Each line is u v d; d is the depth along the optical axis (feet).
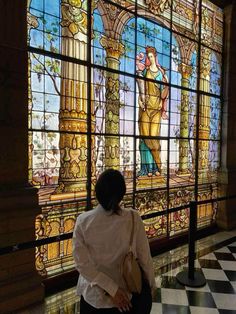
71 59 12.37
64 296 11.51
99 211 5.90
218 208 20.86
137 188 15.30
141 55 15.26
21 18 10.30
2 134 9.97
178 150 17.58
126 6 14.44
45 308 10.62
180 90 17.57
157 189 16.35
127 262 5.73
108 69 13.73
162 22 16.29
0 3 9.77
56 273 12.16
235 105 21.13
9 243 10.09
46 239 8.45
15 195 10.17
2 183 10.03
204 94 19.27
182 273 13.35
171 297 11.55
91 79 13.12
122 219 5.86
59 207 12.21
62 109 12.19
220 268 14.25
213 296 11.68
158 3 15.99
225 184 20.49
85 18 12.83
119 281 5.76
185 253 16.19
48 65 11.69
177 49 17.29
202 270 14.02
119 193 5.87
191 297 11.57
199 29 18.56
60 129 12.16
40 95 11.50
